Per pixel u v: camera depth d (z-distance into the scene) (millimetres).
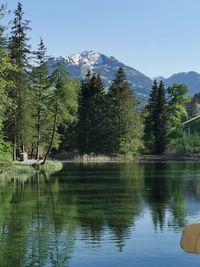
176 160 101438
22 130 67688
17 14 66625
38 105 72500
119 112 106000
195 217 25047
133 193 35844
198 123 133000
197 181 45969
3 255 17125
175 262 16344
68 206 28828
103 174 55531
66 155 103000
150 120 116688
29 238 19875
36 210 27266
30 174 55062
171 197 33469
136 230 21594
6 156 59562
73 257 16938
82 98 106625
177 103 125938
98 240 19578
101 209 27734
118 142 105875
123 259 16672
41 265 15977
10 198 32625
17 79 65000
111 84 107812
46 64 72500
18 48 66375
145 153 115375
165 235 20547
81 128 105688
